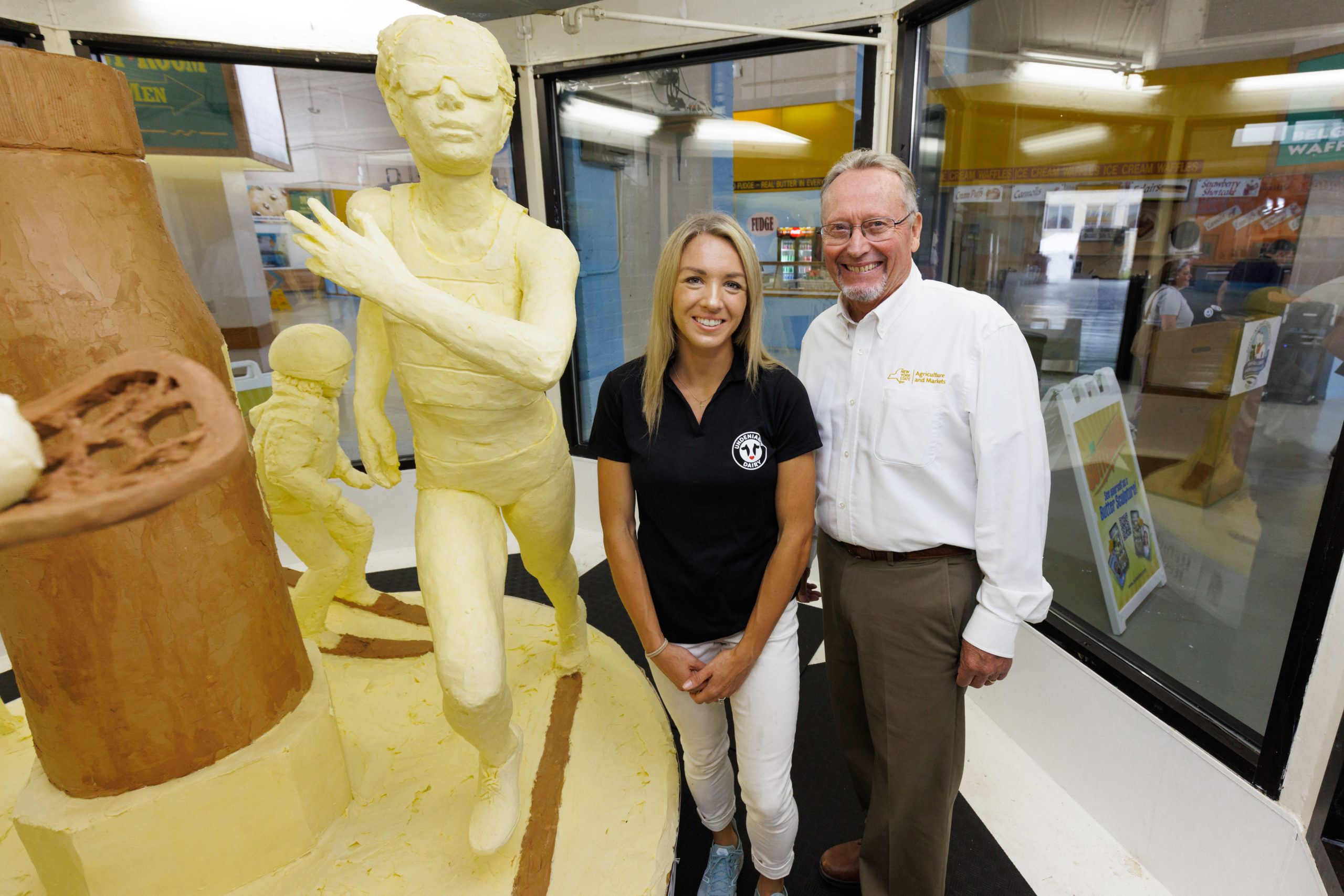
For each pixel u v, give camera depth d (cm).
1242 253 195
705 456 134
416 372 147
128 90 117
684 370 140
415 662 223
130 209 115
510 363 122
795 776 212
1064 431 226
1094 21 222
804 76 359
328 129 374
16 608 115
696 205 405
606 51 307
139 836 126
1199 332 212
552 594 199
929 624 139
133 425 35
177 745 128
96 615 116
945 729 143
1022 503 129
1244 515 200
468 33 128
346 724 193
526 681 213
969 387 133
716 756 158
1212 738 161
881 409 140
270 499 206
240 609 131
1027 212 260
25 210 105
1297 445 183
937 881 148
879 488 141
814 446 137
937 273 291
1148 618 226
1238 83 191
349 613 256
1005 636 133
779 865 155
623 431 140
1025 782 208
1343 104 164
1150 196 222
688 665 143
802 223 393
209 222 365
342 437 449
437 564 147
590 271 373
